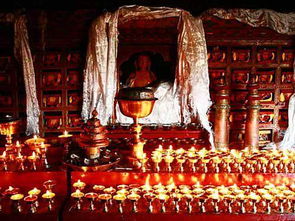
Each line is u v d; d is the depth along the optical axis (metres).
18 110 5.26
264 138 5.52
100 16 4.76
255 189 3.70
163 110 5.32
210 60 5.29
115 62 4.89
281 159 3.99
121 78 5.64
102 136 3.71
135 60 5.57
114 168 3.82
